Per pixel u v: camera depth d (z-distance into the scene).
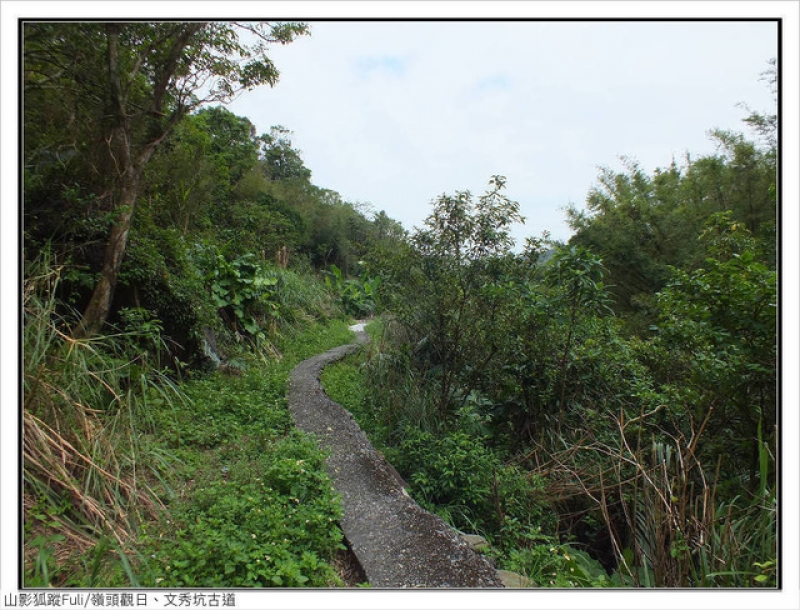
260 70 5.09
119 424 3.42
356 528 2.99
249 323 7.69
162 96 5.00
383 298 5.49
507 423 5.27
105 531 2.58
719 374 3.40
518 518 3.65
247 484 3.25
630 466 3.82
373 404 5.71
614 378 4.84
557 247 5.13
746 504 3.20
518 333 5.12
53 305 3.48
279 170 24.91
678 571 2.54
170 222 7.84
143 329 4.50
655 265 11.43
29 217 4.31
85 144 4.70
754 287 3.09
